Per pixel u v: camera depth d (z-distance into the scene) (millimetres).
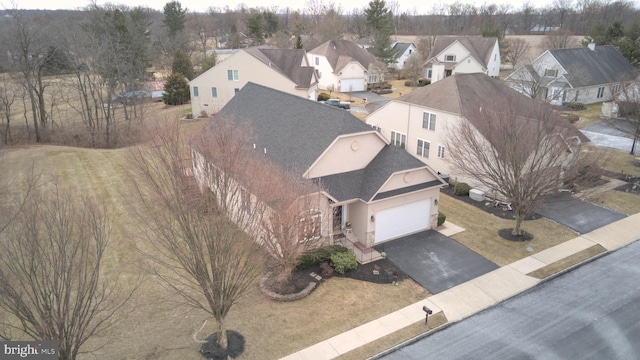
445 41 71312
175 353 14352
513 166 20828
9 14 39781
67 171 31234
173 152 14398
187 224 13164
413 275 19047
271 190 14969
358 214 21453
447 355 14594
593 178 26953
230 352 14414
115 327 15438
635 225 23812
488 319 16391
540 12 143250
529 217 24781
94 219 12266
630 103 34219
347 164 21922
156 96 64000
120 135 41781
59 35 44750
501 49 76438
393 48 78438
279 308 16734
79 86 43656
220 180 13516
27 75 40031
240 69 48719
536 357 14445
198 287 17469
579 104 50031
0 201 21844
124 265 19219
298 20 109875
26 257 11438
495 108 24969
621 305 17078
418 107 31312
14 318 15586
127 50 54500
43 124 42156
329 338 15211
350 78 63469
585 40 69812
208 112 50406
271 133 24250
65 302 11047
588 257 20594
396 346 14891
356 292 17797
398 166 21266
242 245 14047
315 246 19719
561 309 16922
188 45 85812
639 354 14500
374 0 89562
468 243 21844
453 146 26438
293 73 51156
